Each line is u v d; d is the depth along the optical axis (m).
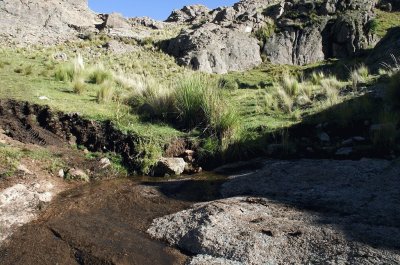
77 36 27.58
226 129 7.73
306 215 4.77
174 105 8.45
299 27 28.06
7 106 8.02
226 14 31.22
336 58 26.27
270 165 6.71
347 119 8.02
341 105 8.59
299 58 27.19
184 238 4.57
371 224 4.41
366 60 16.08
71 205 5.40
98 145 7.40
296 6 30.31
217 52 25.36
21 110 8.00
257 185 5.91
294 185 5.78
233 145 7.44
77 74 11.52
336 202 5.08
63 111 7.89
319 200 5.20
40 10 28.44
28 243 4.50
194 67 24.28
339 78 15.02
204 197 5.73
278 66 25.86
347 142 7.33
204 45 25.50
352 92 9.64
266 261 4.02
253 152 7.44
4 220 4.83
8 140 6.82
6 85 9.36
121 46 25.70
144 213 5.26
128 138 7.41
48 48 22.16
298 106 9.64
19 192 5.36
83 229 4.80
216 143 7.49
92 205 5.45
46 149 6.87
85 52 22.98
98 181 6.45
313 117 8.48
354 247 3.98
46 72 11.58
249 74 23.64
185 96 8.34
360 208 4.84
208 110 8.01
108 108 8.64
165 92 8.89
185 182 6.29
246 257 4.09
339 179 5.80
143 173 6.89
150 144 7.21
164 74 20.08
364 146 7.06
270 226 4.56
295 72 22.53
